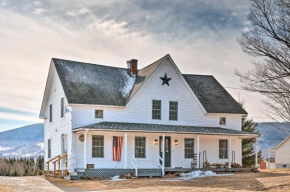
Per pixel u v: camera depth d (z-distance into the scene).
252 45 12.72
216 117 29.55
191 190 16.03
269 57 12.43
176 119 28.06
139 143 26.22
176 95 28.31
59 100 27.16
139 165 25.92
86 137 24.06
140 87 26.73
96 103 25.08
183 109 28.42
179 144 27.64
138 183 19.52
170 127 26.72
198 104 29.02
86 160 24.23
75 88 25.67
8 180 21.56
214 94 31.39
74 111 24.56
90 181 21.38
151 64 29.80
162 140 26.42
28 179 22.66
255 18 12.61
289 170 30.48
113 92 26.94
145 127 25.39
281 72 12.22
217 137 29.08
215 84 32.88
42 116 31.52
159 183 19.33
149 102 27.23
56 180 22.19
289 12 12.02
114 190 16.77
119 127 24.22
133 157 24.22
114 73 29.17
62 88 26.30
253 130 38.69
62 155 26.12
